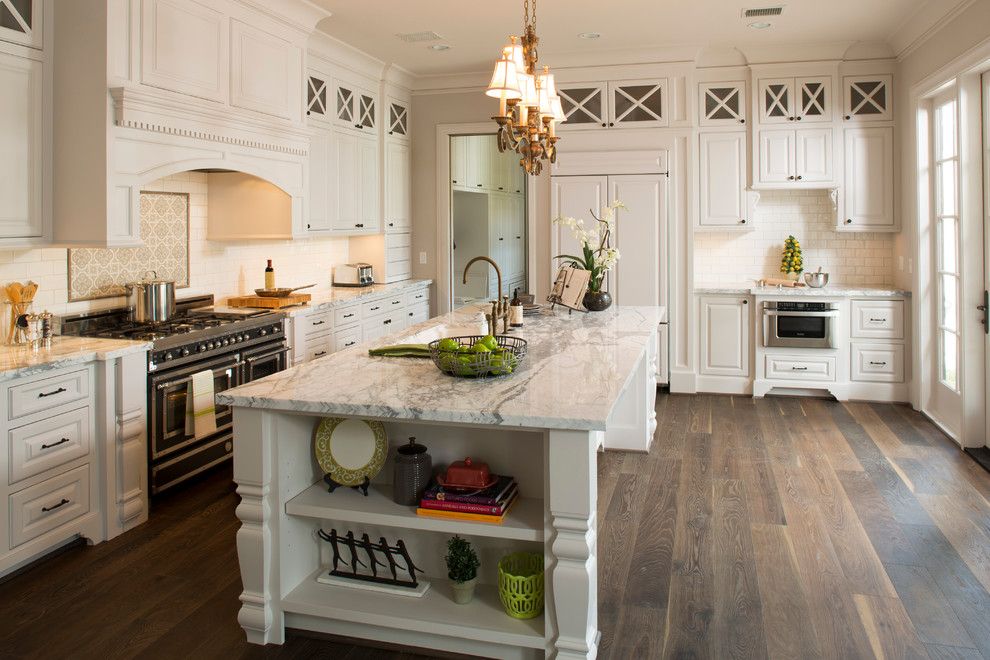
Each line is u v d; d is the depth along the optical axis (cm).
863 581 307
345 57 616
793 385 654
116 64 360
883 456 482
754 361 664
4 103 340
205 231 513
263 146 468
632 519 378
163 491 400
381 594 272
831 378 645
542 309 515
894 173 637
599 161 669
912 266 602
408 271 757
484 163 912
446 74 717
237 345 443
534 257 696
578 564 234
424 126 745
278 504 267
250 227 507
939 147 559
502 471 281
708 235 716
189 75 408
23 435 312
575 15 540
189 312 483
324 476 293
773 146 655
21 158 349
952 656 251
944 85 520
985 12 440
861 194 645
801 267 681
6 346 353
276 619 268
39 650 261
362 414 246
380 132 690
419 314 739
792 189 671
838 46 628
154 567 327
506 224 1026
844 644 260
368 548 280
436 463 288
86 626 278
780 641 262
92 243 360
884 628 270
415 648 262
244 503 266
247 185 505
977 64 455
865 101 638
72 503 338
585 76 666
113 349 351
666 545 346
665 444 516
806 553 335
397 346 340
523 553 269
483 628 248
